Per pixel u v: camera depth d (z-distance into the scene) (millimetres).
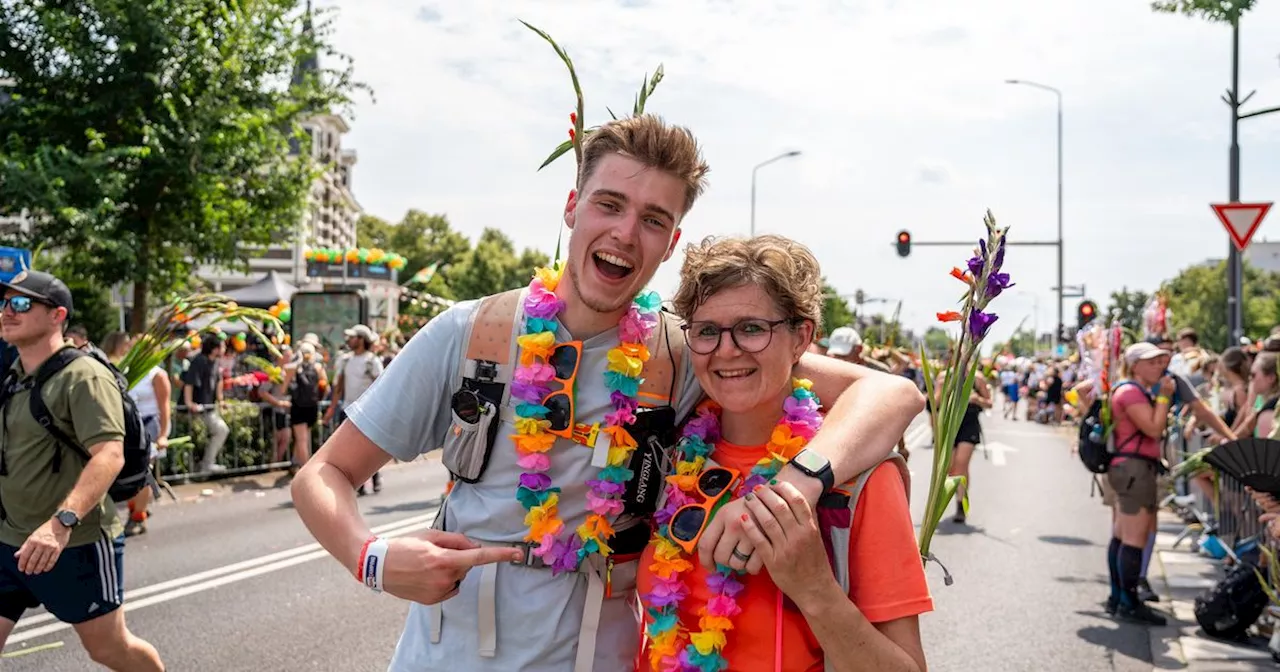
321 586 6293
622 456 1905
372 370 11148
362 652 4945
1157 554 7730
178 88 14898
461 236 78000
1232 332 9594
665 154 1872
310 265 27938
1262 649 5219
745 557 1631
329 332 17047
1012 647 5227
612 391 1928
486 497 1932
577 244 1919
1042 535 8586
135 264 15109
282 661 4793
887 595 1670
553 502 1868
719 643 1759
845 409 1785
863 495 1721
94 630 3291
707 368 1842
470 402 1892
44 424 3215
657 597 1843
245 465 11438
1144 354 5863
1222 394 8930
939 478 2055
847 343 6637
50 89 14367
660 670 1838
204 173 15188
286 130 17438
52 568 3191
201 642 5090
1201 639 5395
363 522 1822
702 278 1811
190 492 10188
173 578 6473
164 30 14078
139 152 13828
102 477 3158
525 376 1878
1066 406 21750
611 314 1971
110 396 3277
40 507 3227
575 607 1900
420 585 1671
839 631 1601
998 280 1997
